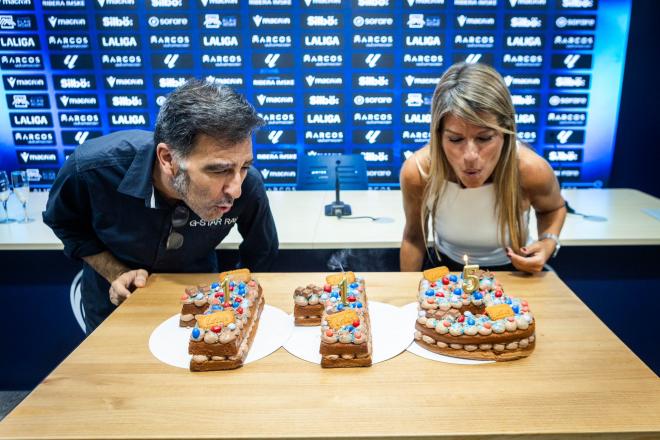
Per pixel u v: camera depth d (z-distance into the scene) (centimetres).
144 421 86
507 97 126
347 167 290
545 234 155
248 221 156
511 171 142
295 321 119
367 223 222
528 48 333
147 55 337
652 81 336
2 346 237
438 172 146
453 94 123
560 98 341
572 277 225
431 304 114
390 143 355
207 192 104
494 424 84
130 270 148
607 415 85
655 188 358
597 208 240
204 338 100
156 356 105
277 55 338
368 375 98
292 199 267
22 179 226
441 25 330
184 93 100
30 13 327
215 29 333
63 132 350
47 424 85
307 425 84
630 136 348
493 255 170
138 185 128
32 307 231
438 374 98
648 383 94
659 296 225
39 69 337
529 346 104
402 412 87
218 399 91
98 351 107
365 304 121
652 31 327
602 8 324
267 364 103
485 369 100
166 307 126
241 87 345
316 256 221
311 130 354
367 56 338
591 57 333
